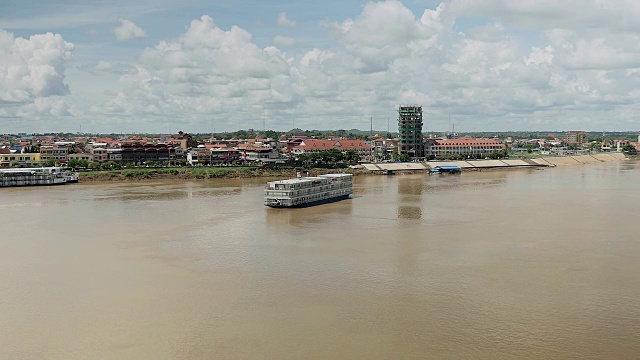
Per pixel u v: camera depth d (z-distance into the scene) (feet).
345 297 297.33
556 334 247.91
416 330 253.44
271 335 249.75
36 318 273.13
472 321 263.08
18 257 386.32
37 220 526.57
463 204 631.97
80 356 232.53
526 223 501.97
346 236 447.83
